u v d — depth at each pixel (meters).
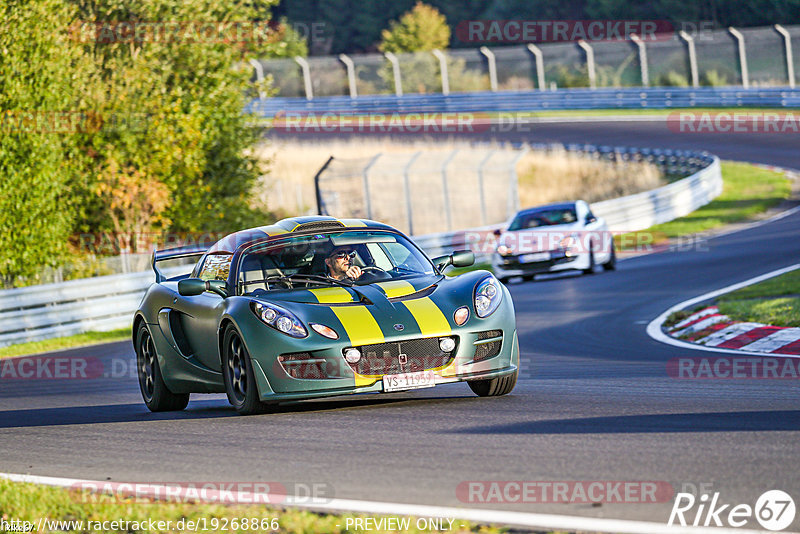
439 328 24.50
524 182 132.38
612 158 141.12
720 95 166.88
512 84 189.50
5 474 20.11
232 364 25.91
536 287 65.75
